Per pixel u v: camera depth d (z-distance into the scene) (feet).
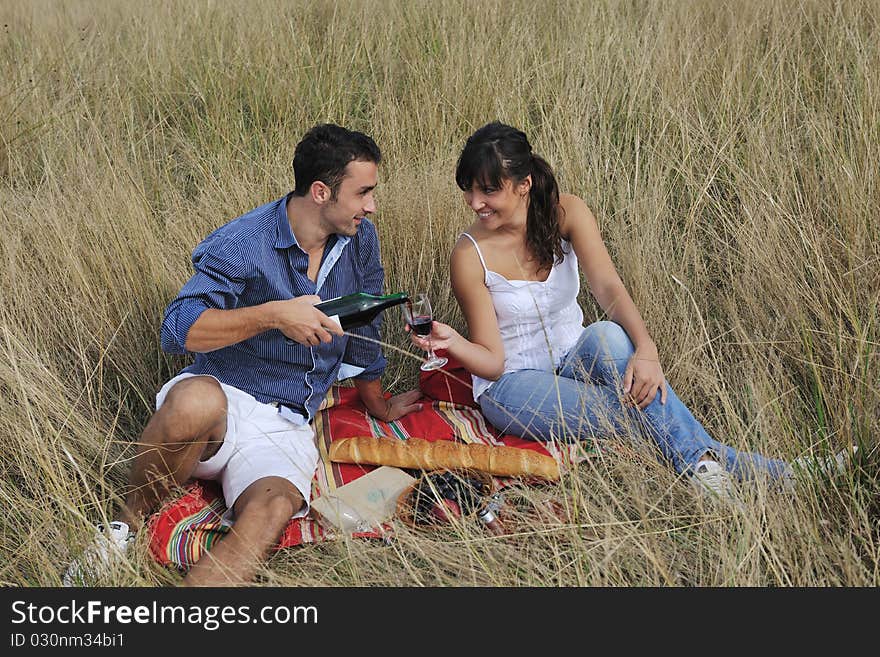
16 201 23.68
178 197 24.07
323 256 16.12
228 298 15.58
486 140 16.12
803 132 24.88
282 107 29.40
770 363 17.76
